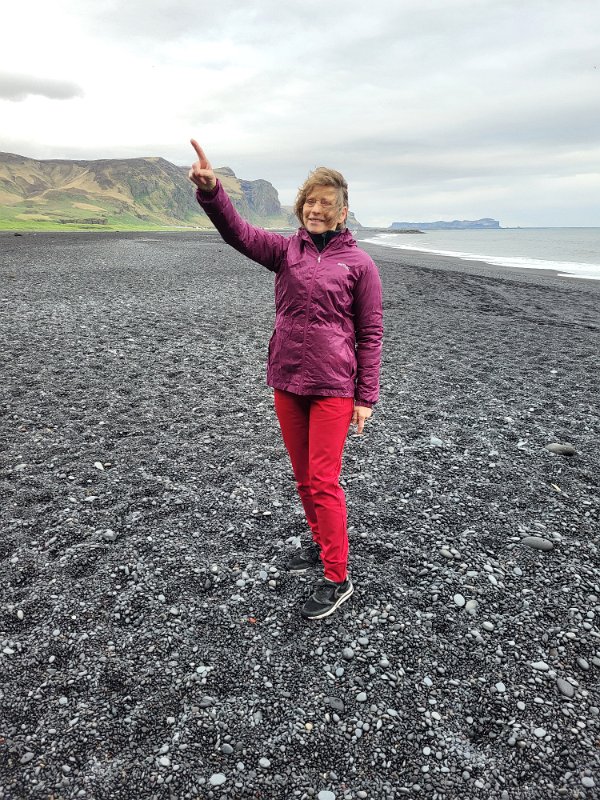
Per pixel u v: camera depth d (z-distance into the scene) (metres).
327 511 3.01
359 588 3.38
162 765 2.27
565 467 5.14
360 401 3.03
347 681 2.71
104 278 19.20
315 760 2.31
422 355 9.66
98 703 2.55
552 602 3.30
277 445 5.55
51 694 2.59
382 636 3.01
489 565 3.63
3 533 3.88
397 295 17.84
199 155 2.56
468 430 6.04
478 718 2.52
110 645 2.90
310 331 2.84
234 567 3.58
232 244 2.87
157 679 2.69
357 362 3.01
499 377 8.28
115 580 3.41
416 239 107.06
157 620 3.09
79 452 5.25
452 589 3.40
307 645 2.94
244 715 2.51
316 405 2.96
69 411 6.33
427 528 4.05
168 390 7.22
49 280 18.09
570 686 2.70
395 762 2.31
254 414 6.43
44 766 2.24
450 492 4.61
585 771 2.27
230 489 4.61
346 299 2.83
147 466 4.99
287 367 2.95
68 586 3.35
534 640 3.00
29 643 2.89
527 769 2.28
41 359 8.45
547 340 11.12
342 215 2.79
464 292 18.92
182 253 34.06
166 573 3.49
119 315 12.34
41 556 3.63
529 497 4.56
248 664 2.80
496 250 57.88
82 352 8.96
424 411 6.66
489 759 2.33
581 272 28.83
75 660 2.79
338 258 2.81
